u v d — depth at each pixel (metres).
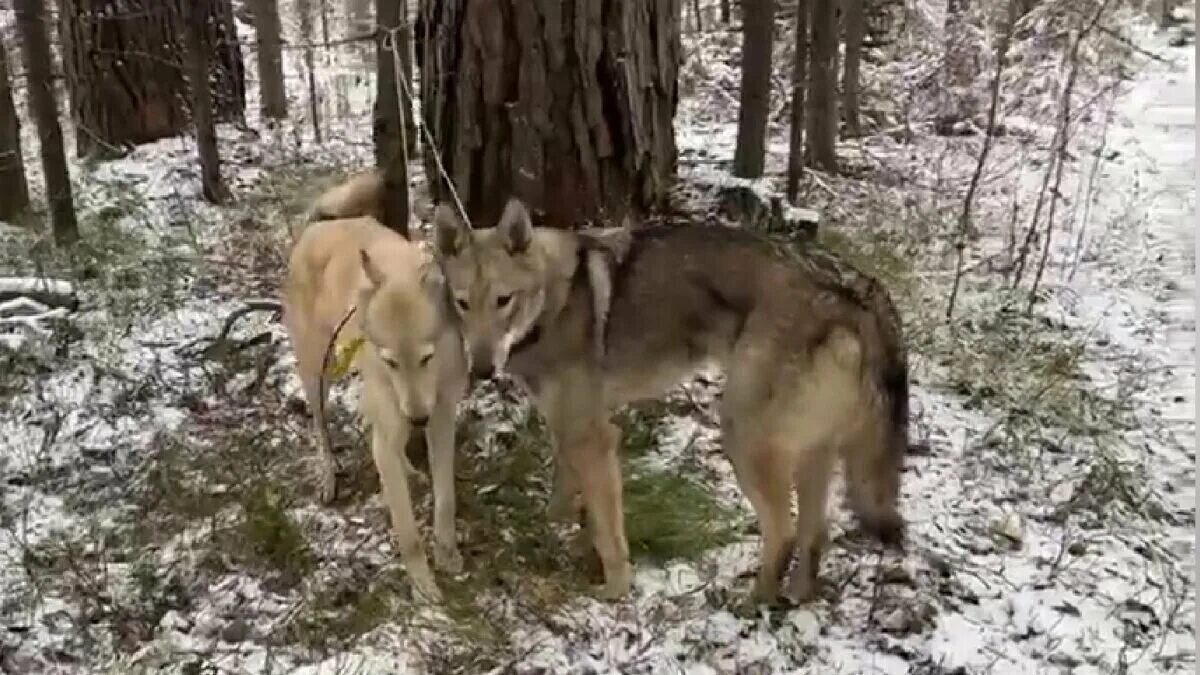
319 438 2.61
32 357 3.16
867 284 2.34
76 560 2.35
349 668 2.08
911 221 4.81
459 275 2.24
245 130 6.06
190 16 4.54
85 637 2.15
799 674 2.16
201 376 3.09
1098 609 2.37
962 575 2.45
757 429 2.30
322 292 2.49
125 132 5.73
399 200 3.26
